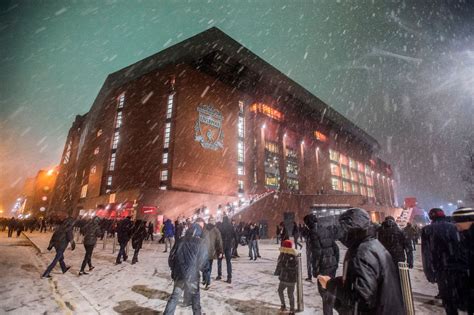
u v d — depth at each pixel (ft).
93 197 148.56
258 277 27.12
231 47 157.07
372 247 6.60
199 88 144.66
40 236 79.15
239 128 163.94
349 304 6.70
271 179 172.55
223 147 147.33
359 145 303.07
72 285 22.52
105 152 152.56
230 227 25.84
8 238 71.61
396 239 16.96
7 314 15.38
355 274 6.31
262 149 171.22
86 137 201.16
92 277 25.81
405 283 11.02
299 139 205.46
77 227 80.28
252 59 169.48
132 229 35.01
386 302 6.12
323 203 136.05
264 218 109.40
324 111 238.89
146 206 102.22
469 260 11.23
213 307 17.35
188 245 14.10
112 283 23.45
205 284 22.47
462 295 11.27
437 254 12.19
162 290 21.25
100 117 179.63
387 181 351.46
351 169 267.59
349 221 7.00
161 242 69.00
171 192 109.81
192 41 146.20
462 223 11.81
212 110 147.43
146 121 140.15
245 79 171.42
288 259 16.94
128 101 155.12
